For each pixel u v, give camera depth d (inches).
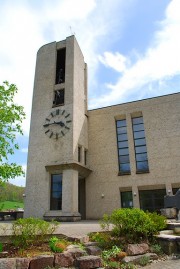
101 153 1095.6
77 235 370.3
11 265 255.4
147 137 1045.2
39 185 964.6
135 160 1037.8
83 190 1079.0
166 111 1052.5
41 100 1117.1
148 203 970.1
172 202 653.3
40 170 987.3
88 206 1033.5
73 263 289.9
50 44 1226.6
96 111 1178.0
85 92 1235.9
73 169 929.5
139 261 324.8
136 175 1008.9
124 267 300.0
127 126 1095.0
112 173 1047.0
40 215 914.7
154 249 364.5
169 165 974.4
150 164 1003.3
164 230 441.4
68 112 1029.2
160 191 967.0
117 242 365.1
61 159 962.7
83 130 1103.0
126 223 381.1
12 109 510.3
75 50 1160.2
